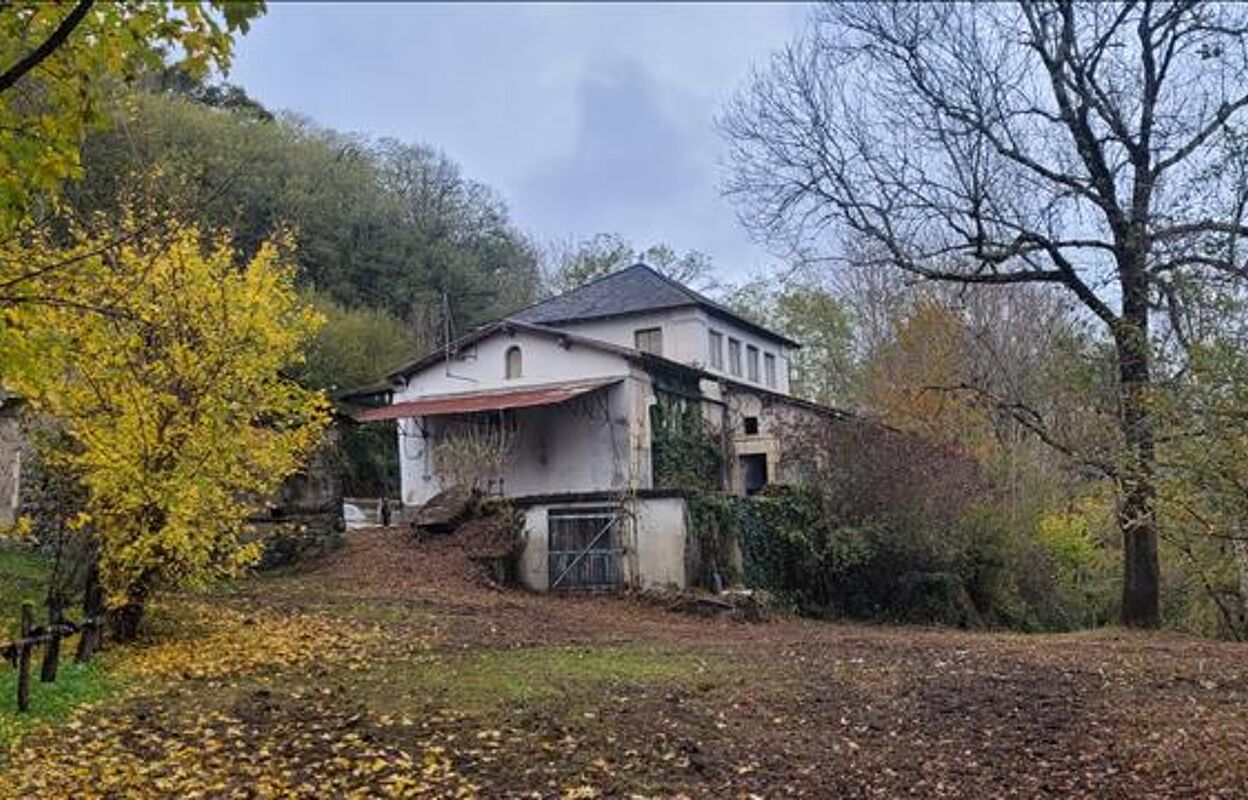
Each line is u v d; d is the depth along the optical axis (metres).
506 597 19.36
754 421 31.45
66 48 4.25
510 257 59.06
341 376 36.38
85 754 7.64
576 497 21.77
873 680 11.36
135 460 11.13
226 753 7.77
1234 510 8.26
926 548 24.50
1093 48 17.66
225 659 11.29
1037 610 27.44
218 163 33.38
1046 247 18.36
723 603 19.42
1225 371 8.05
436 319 44.72
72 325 9.23
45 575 14.58
